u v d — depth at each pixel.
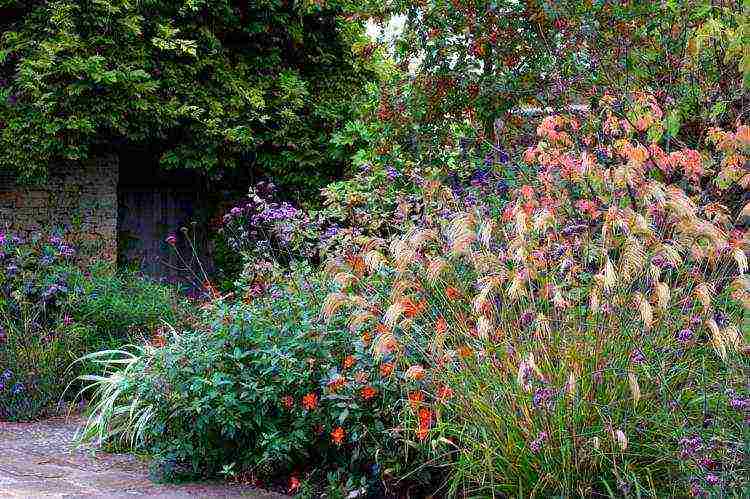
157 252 12.00
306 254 6.34
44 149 10.21
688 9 6.09
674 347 4.06
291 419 5.17
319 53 12.32
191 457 5.41
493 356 4.20
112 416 6.34
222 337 5.38
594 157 4.78
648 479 3.88
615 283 3.91
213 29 11.48
